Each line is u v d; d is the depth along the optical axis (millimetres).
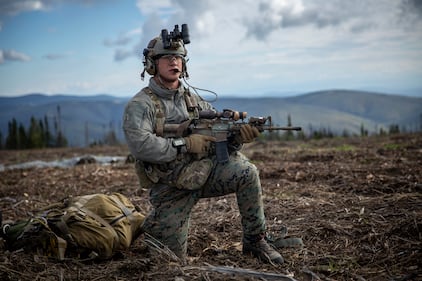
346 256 4094
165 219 4125
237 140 4051
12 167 15273
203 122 4070
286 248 4422
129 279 3607
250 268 3961
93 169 12117
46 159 19094
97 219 4203
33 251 4066
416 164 9625
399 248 4051
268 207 6121
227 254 4340
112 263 4066
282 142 22812
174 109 4152
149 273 3613
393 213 5156
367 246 4277
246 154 14234
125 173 10969
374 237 4414
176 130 4047
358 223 4953
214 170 4121
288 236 4789
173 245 4141
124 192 8234
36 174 11734
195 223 5570
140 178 4109
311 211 5738
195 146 3957
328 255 4148
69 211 4215
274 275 3430
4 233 4203
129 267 3727
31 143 68188
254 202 4145
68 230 4051
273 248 4406
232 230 5156
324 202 6105
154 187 4219
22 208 7016
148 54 4113
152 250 4082
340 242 4512
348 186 7445
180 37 4086
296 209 5891
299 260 4109
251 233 4188
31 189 9023
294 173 9133
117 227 4242
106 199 4473
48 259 3961
